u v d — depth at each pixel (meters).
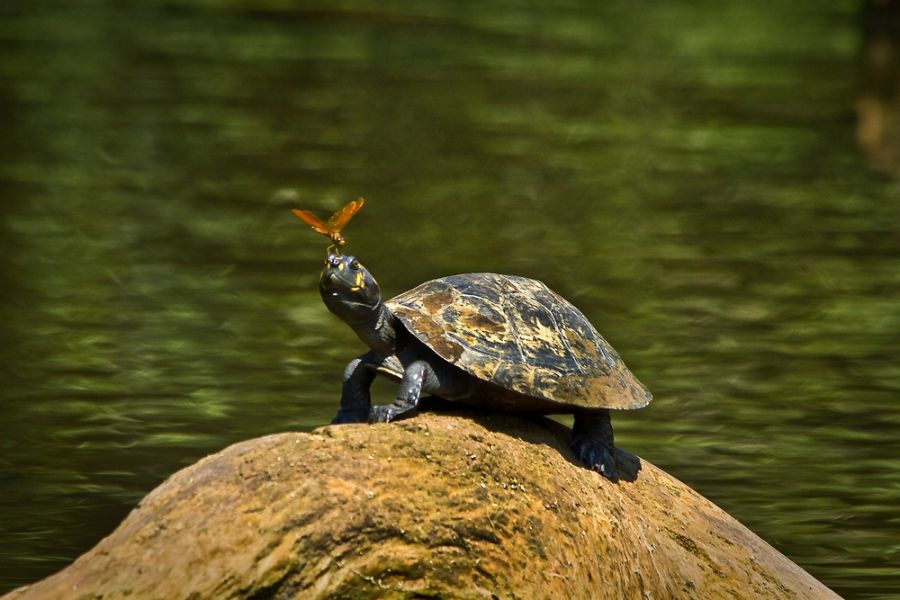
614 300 26.95
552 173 38.81
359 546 9.66
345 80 51.47
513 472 10.55
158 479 17.22
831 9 72.69
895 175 39.72
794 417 20.73
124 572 9.64
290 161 39.22
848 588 14.60
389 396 20.39
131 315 25.16
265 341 23.77
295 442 10.22
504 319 11.14
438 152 40.97
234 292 26.92
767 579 12.34
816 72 55.66
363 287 10.66
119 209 33.41
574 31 64.19
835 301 27.36
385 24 65.06
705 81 53.03
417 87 50.56
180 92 48.53
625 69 55.06
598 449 11.59
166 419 19.64
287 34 61.75
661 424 20.39
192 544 9.62
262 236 31.34
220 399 20.58
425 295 11.18
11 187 35.19
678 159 41.16
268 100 47.62
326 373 22.08
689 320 25.83
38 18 63.41
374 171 38.25
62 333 23.89
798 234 32.88
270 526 9.59
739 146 43.03
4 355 22.53
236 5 68.81
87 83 49.53
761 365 23.28
